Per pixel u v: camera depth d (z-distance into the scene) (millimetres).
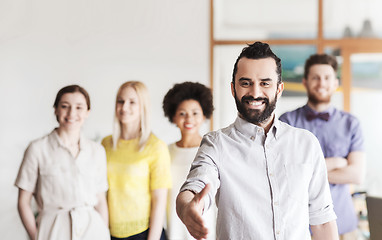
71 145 3211
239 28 4312
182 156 3275
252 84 1496
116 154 3211
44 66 4051
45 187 3146
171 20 4168
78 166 3170
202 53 4211
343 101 4402
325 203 1598
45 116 4031
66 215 3107
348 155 3365
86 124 4016
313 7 4336
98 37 4098
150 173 3197
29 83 4035
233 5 4312
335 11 4352
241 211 1518
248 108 1513
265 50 1508
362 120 4414
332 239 1604
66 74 4066
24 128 4016
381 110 4398
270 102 1506
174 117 3348
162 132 4043
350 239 3350
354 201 3943
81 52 4082
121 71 4117
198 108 3299
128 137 3250
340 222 3316
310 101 3459
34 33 4051
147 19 4148
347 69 4391
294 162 1548
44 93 4047
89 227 3113
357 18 4359
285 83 4344
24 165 3182
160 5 4156
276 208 1506
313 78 3438
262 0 4320
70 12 4078
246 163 1555
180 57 4184
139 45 4137
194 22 4199
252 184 1533
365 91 4398
